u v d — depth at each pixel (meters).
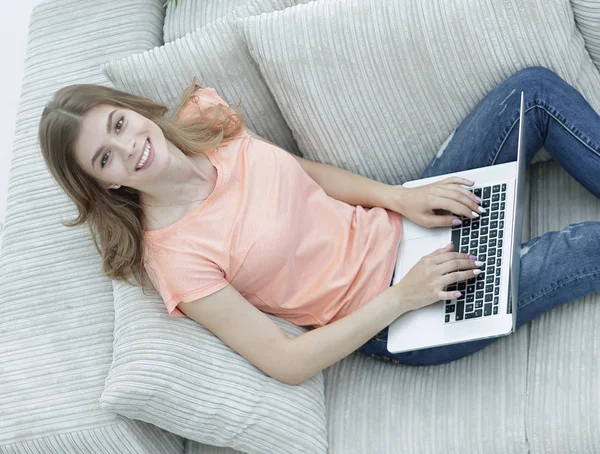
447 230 1.84
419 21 1.86
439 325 1.72
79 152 1.67
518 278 1.72
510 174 1.81
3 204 2.92
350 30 1.90
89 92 1.68
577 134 1.81
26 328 1.97
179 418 1.68
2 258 2.10
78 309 1.96
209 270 1.71
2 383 1.88
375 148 1.98
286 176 1.83
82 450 1.77
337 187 1.96
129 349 1.70
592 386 1.65
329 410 1.82
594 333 1.71
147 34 2.30
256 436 1.71
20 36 3.14
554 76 1.84
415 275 1.73
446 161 1.92
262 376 1.73
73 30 2.34
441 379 1.80
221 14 2.26
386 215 1.91
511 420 1.68
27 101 2.30
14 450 1.78
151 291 1.78
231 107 1.97
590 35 1.90
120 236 1.76
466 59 1.87
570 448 1.63
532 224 1.94
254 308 1.73
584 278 1.71
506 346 1.78
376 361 1.89
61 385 1.85
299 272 1.81
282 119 2.07
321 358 1.71
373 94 1.93
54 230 2.09
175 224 1.75
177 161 1.75
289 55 1.92
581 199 1.91
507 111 1.85
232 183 1.79
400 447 1.73
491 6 1.83
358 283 1.82
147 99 1.80
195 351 1.70
